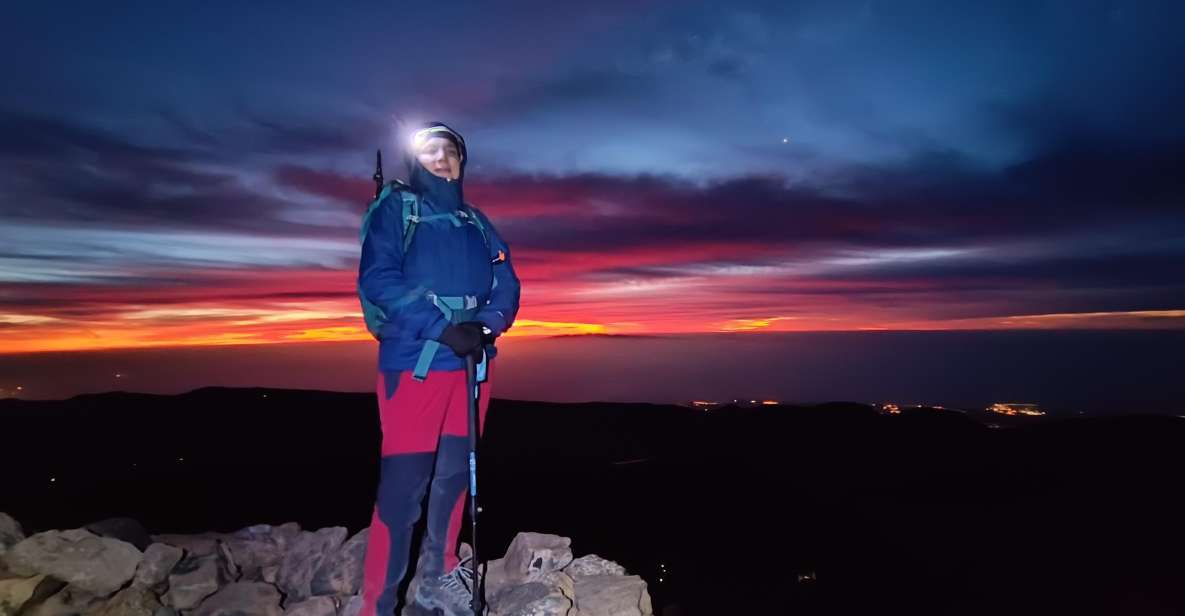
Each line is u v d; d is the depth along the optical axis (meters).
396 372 2.25
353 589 2.94
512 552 3.18
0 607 2.52
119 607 2.64
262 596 2.81
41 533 2.84
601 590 2.95
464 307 2.31
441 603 2.51
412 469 2.28
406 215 2.27
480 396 2.51
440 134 2.39
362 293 2.23
